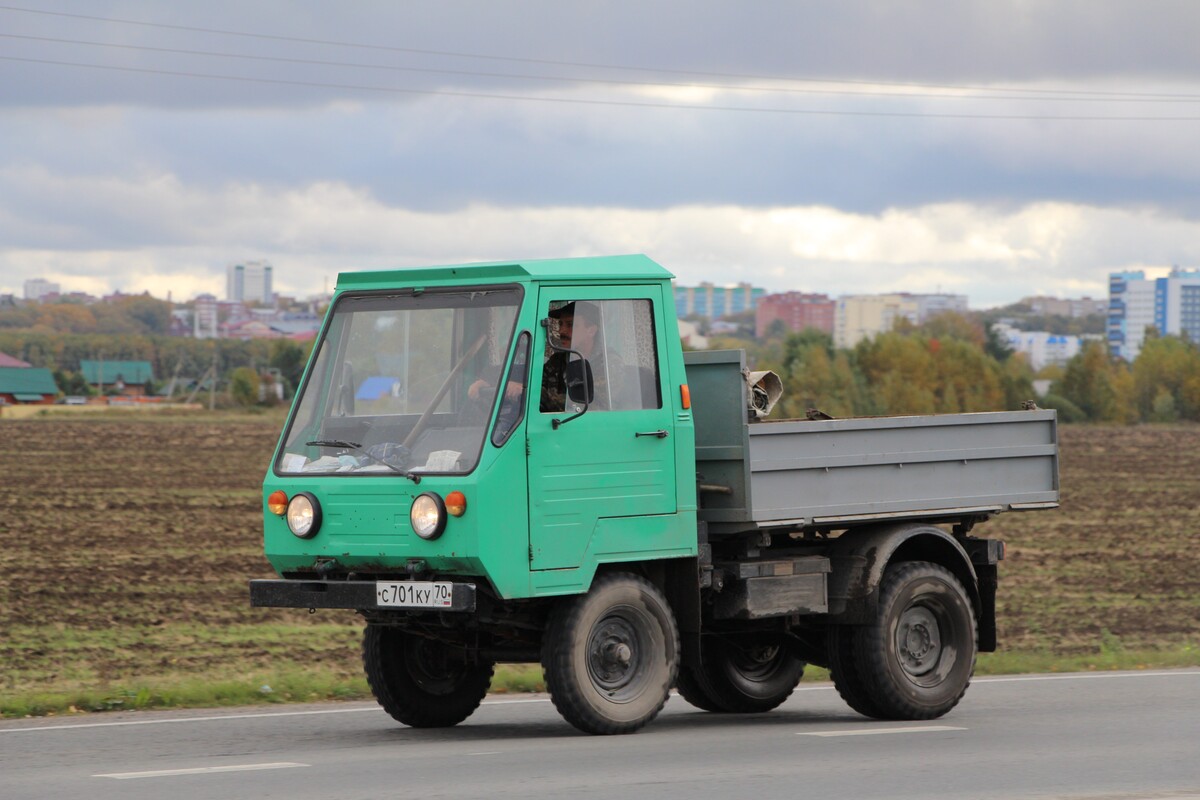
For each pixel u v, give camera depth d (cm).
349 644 4009
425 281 2323
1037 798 1761
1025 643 4250
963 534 2808
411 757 2053
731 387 2427
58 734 2323
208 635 4156
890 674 2541
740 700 2780
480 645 2419
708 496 2456
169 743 2225
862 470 2564
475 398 2220
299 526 2269
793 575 2517
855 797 1756
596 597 2267
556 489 2223
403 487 2189
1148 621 4741
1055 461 2858
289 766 1961
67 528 7181
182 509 8281
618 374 2320
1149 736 2323
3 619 4400
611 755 2077
